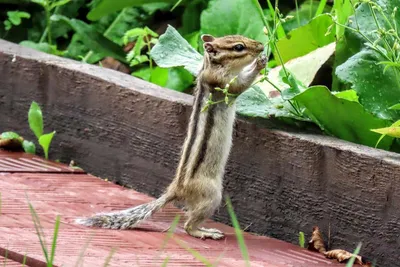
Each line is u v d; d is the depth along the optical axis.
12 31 14.59
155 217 9.47
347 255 8.56
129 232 8.80
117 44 13.47
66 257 7.62
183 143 9.95
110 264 7.56
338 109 9.27
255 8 11.94
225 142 9.12
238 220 9.65
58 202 9.57
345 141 9.06
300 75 10.27
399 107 8.77
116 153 10.73
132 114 10.51
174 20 14.16
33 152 11.48
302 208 9.12
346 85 10.35
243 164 9.54
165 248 8.36
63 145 11.27
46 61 11.35
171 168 10.20
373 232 8.60
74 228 8.67
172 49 9.97
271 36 9.47
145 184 10.47
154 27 14.09
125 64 13.62
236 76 8.99
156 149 10.33
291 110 9.50
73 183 10.44
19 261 7.57
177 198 8.98
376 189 8.54
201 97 9.12
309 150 9.01
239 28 11.94
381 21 9.64
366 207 8.63
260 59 9.12
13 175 10.49
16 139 11.42
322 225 8.98
